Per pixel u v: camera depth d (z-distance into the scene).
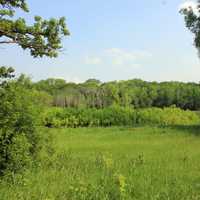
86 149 23.58
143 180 13.00
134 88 106.50
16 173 13.06
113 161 17.05
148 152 21.70
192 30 43.03
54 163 15.69
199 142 27.09
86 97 86.81
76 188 10.84
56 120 48.59
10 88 13.89
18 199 10.64
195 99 106.56
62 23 15.76
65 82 100.00
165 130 35.00
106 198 10.53
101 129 39.09
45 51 15.76
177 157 19.42
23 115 14.05
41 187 11.77
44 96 16.08
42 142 15.28
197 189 12.09
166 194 11.19
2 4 15.07
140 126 40.72
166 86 108.56
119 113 51.06
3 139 13.02
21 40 15.41
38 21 15.49
